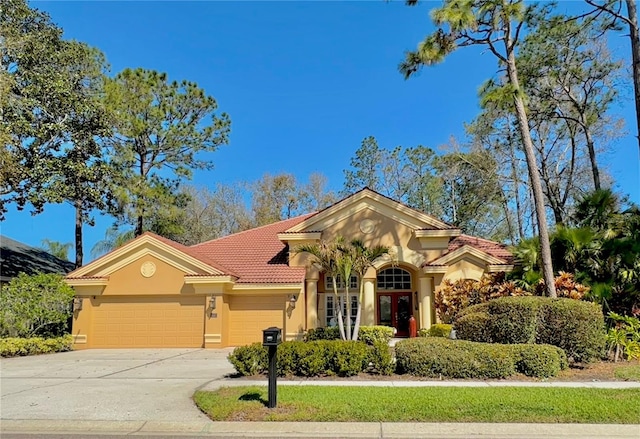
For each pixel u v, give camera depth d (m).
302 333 20.28
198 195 43.78
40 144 24.53
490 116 29.09
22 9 24.86
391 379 10.93
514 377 10.99
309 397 8.67
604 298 14.93
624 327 13.82
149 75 29.41
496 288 18.50
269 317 20.84
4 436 7.22
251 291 20.81
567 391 9.08
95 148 26.67
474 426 7.01
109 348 20.25
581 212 17.94
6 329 18.61
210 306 20.14
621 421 7.09
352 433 6.95
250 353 11.66
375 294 23.69
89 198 27.19
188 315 20.41
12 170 22.42
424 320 20.80
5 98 22.06
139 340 20.34
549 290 15.01
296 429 7.15
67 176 25.59
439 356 11.23
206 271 20.30
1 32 23.09
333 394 8.92
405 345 11.76
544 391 9.10
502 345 11.69
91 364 14.94
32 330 19.22
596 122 28.28
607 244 15.58
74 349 20.08
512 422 7.12
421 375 11.25
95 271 21.02
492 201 32.88
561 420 7.16
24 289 19.44
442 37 17.30
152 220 30.86
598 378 10.88
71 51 26.80
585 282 15.80
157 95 29.84
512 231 36.50
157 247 20.89
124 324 20.55
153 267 20.75
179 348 19.95
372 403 8.14
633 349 12.64
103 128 26.61
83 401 9.20
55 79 24.80
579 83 25.88
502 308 13.01
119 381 11.51
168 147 30.33
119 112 27.62
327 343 11.76
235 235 27.31
